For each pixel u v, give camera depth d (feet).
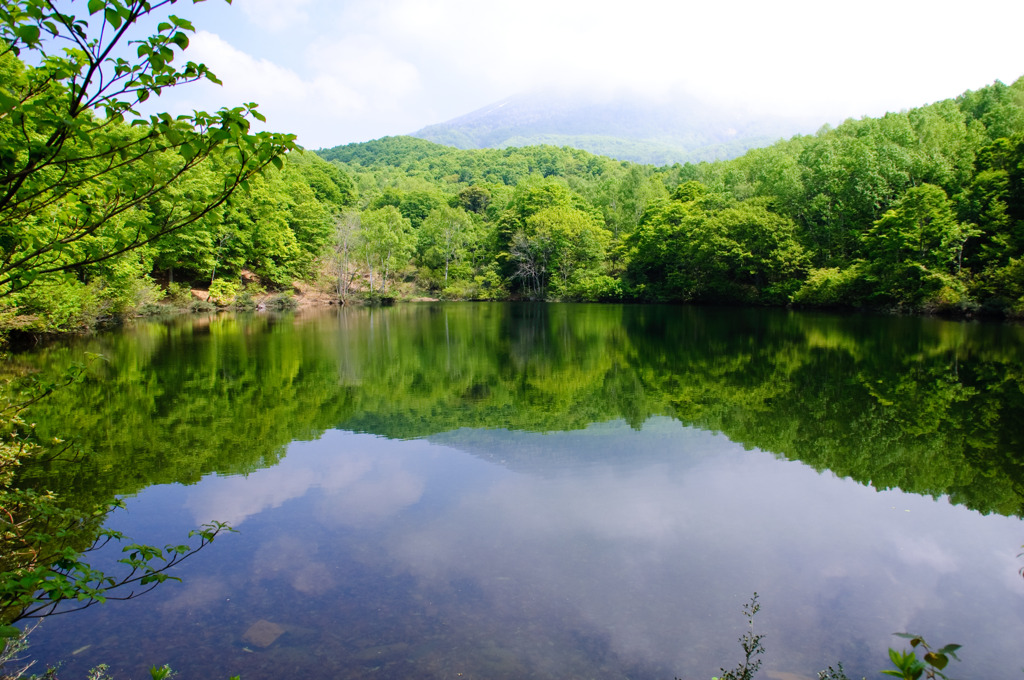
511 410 43.60
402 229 199.00
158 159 9.33
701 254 159.74
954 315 106.22
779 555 21.11
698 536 22.66
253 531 23.04
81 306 66.90
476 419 40.96
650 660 15.17
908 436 35.88
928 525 23.67
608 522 23.88
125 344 74.64
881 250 118.42
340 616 17.19
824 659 15.26
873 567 20.27
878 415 41.01
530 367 62.13
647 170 335.26
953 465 30.73
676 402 45.70
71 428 37.27
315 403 45.57
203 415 41.27
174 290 122.93
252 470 30.27
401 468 30.71
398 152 613.52
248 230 142.41
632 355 69.97
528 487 27.94
